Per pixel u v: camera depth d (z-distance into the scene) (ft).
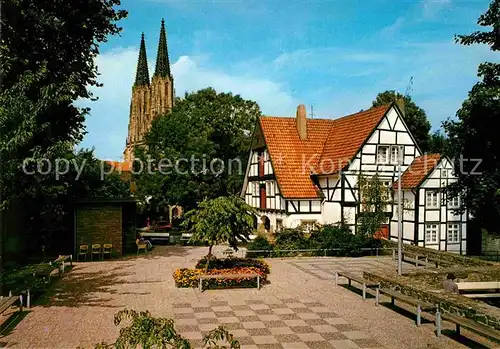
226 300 47.83
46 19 59.77
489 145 58.95
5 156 45.01
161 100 271.49
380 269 67.36
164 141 121.19
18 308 43.52
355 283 57.06
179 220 153.99
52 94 48.06
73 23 66.80
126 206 86.02
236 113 152.87
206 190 118.93
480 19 57.77
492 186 56.03
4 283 48.83
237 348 20.88
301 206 98.22
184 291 51.75
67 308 43.86
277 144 106.42
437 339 35.86
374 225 87.04
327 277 61.11
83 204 76.64
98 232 77.41
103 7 70.23
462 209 67.56
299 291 52.34
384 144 96.99
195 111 143.74
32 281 50.06
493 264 61.52
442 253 71.56
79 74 67.92
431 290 44.27
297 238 84.79
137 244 85.05
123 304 45.62
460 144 61.62
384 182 97.35
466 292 50.60
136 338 19.61
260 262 62.28
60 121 72.90
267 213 107.76
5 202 46.60
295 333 37.22
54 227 79.66
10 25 57.41
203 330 37.73
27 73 47.85
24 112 45.37
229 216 55.67
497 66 57.98
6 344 33.50
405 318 41.55
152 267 68.23
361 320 40.91
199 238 55.31
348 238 83.25
